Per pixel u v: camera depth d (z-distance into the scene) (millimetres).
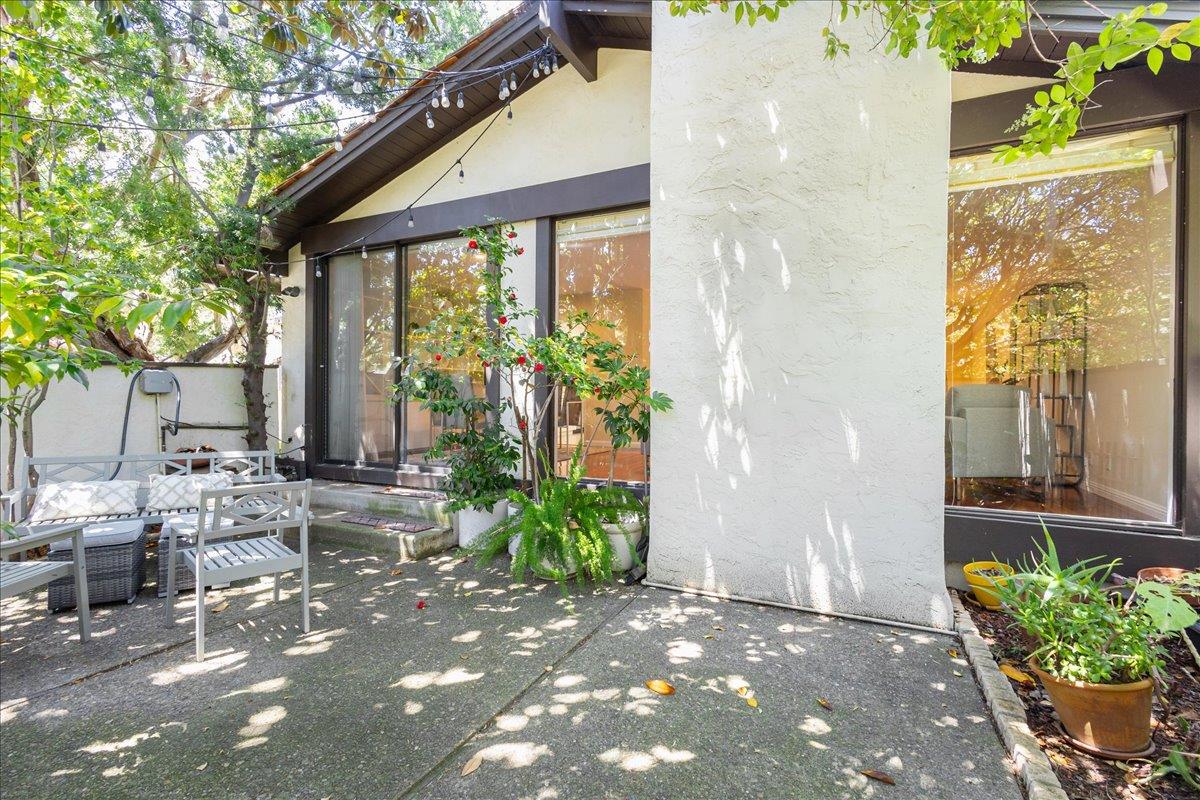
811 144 2988
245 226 5277
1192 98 2760
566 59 4219
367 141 4773
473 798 1585
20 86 3301
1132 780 1674
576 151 4457
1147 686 1769
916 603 2779
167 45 5090
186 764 1723
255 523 2639
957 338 3406
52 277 1437
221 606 3064
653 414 3387
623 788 1631
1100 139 3025
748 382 3131
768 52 3082
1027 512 3131
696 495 3266
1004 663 2395
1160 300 2936
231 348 8273
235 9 3842
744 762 1751
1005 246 3330
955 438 3373
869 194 2865
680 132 3314
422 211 5082
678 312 3318
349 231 5477
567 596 3209
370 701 2090
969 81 3199
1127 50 1703
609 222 4418
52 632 2721
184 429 5336
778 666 2373
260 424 5633
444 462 5070
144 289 2375
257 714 2002
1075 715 1820
